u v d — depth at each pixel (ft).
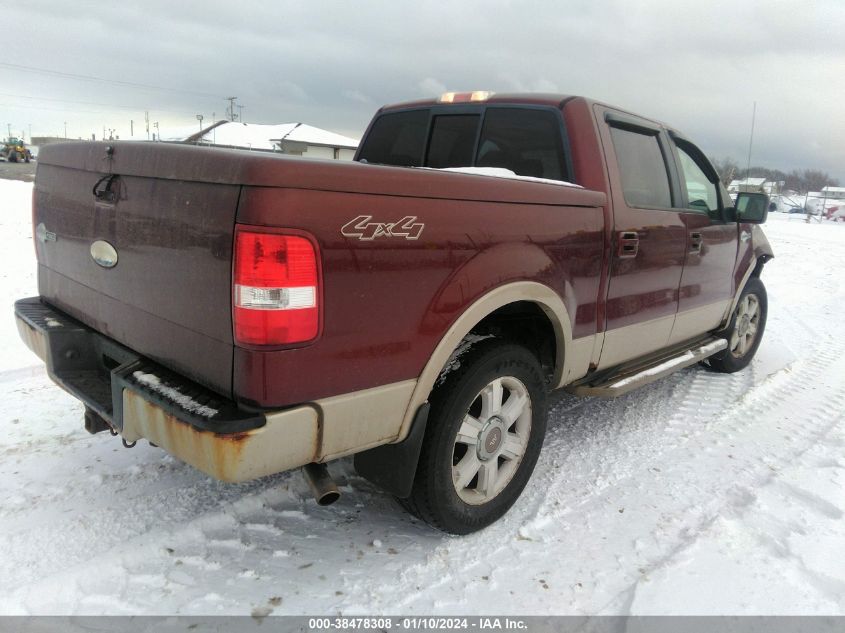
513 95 11.80
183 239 6.78
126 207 7.66
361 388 7.06
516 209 8.62
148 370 7.47
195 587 7.70
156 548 8.35
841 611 7.83
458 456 9.04
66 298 9.57
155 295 7.36
